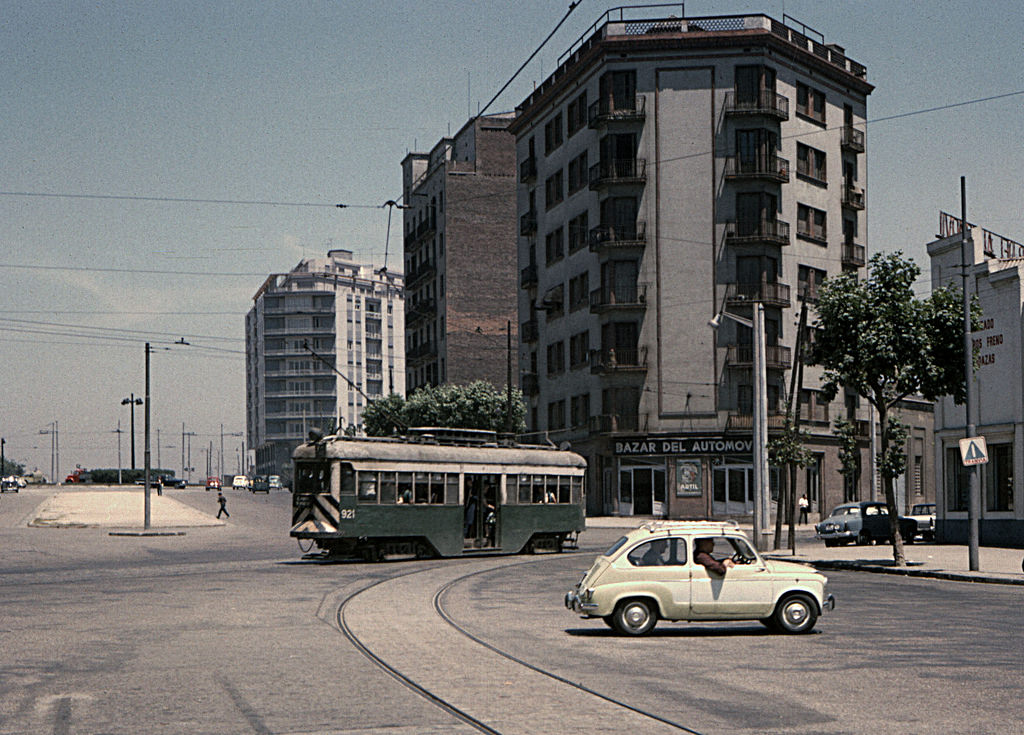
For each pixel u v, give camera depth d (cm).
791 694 1040
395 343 17638
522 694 1030
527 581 2525
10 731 868
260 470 17900
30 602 1981
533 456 3653
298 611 1831
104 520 5738
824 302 3152
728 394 6056
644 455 6138
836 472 6512
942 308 3073
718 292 6084
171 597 2081
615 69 6244
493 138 8956
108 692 1045
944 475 4112
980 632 1562
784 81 6291
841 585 2523
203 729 872
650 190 6197
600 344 6375
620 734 851
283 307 16625
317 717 920
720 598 1546
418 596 2116
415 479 3262
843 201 6781
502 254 8894
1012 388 3744
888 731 869
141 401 5622
